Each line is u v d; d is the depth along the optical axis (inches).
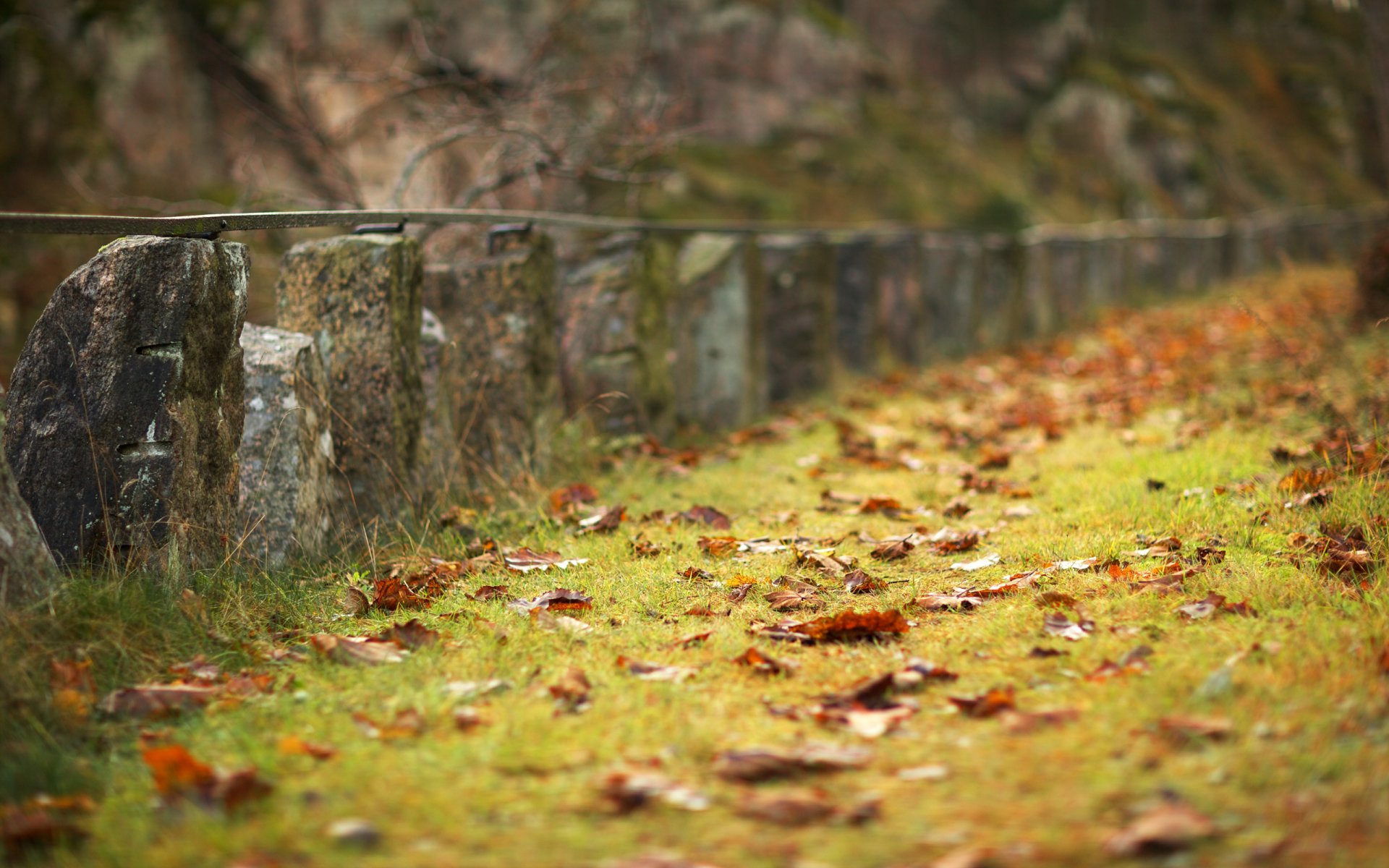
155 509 151.1
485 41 521.7
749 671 126.3
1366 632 121.4
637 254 288.2
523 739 105.9
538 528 199.8
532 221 242.4
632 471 253.4
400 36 534.6
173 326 152.2
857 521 208.7
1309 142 1323.8
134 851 86.9
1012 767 96.2
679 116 434.9
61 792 100.9
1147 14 1353.3
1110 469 230.5
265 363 177.2
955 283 501.4
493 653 132.7
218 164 570.9
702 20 769.6
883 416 333.1
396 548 185.8
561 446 249.3
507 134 336.2
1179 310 638.5
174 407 152.1
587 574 171.3
